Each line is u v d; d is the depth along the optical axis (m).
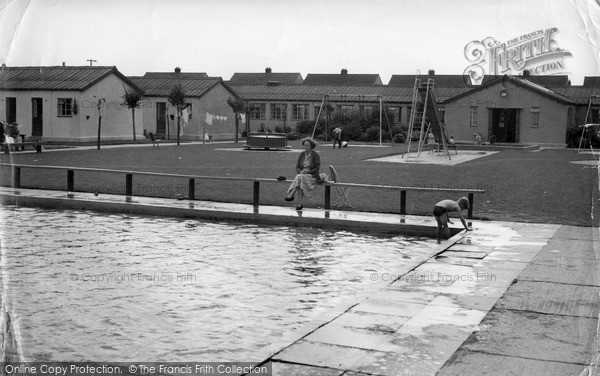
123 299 7.75
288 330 6.70
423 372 5.11
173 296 7.91
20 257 9.84
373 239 11.81
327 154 33.19
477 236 11.05
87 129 38.88
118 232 12.12
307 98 54.06
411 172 22.84
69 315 7.02
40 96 38.12
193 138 46.91
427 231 12.12
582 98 41.88
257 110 55.50
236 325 6.86
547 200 15.76
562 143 41.03
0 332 5.49
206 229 12.62
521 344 5.70
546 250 9.84
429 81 31.19
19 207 15.14
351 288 8.41
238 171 22.50
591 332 5.93
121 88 41.34
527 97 41.62
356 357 5.43
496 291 7.45
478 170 23.94
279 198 15.95
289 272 9.23
